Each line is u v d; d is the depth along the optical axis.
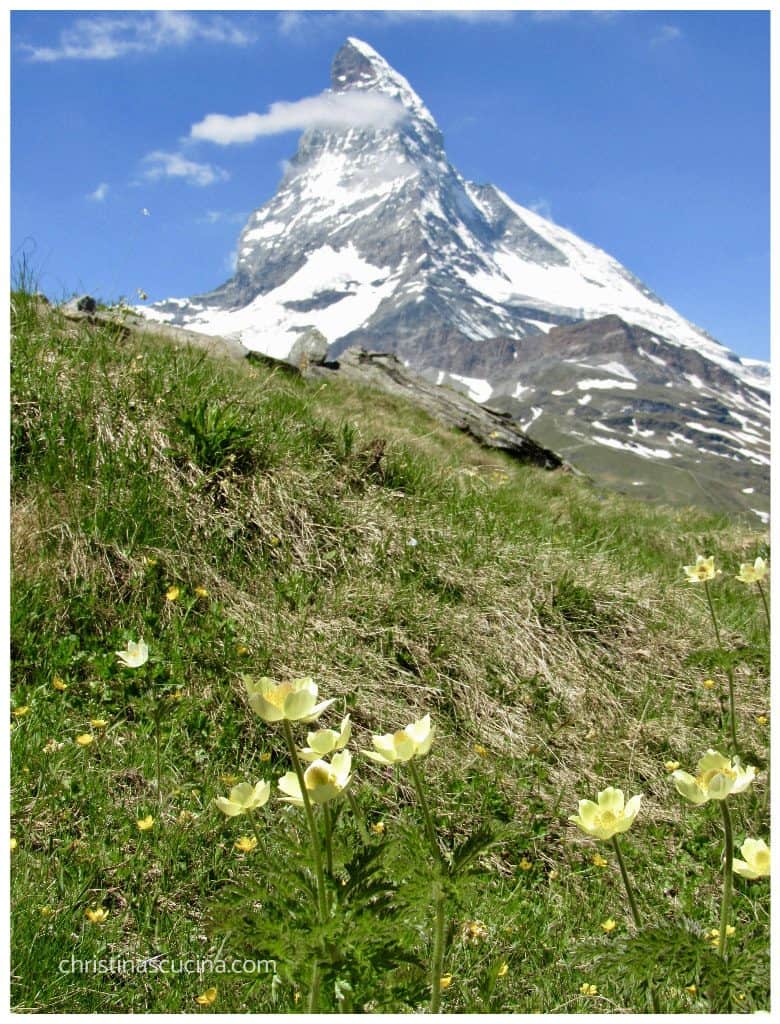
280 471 6.76
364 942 2.29
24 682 4.80
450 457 9.95
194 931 3.51
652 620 6.77
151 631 5.30
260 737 4.84
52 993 3.11
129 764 4.37
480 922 3.72
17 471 5.98
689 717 5.87
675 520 11.85
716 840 4.61
